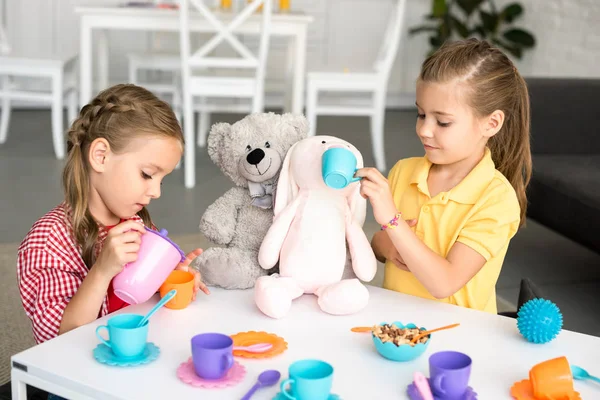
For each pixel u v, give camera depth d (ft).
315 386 2.75
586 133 9.22
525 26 16.11
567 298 7.89
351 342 3.48
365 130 15.74
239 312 3.80
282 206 4.19
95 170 3.87
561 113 9.16
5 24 15.37
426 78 4.12
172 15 11.23
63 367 3.11
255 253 4.36
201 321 3.67
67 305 3.69
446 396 2.90
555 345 3.54
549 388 2.97
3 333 6.49
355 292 3.76
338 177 3.68
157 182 3.95
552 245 9.59
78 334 3.43
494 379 3.18
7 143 13.08
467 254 4.17
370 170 3.83
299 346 3.42
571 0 14.25
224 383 2.99
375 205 3.84
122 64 16.19
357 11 17.24
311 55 17.30
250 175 4.32
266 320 3.71
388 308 3.91
